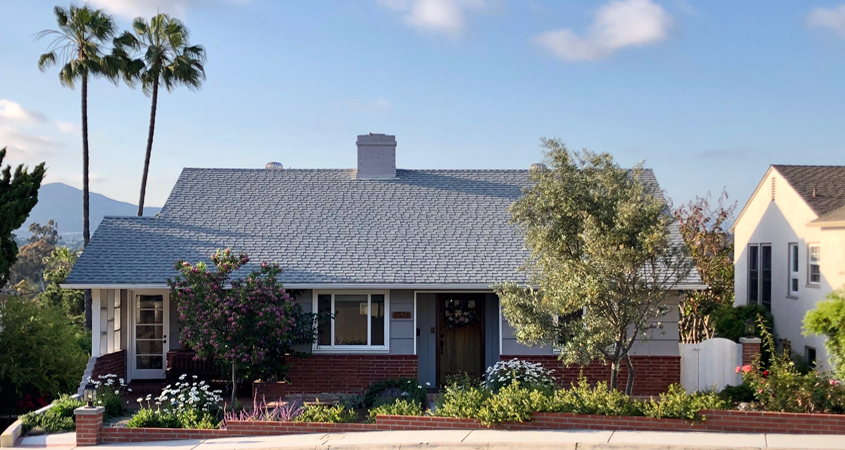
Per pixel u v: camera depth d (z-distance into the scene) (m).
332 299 16.31
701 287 15.02
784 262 20.27
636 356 15.72
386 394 14.70
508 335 15.91
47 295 33.72
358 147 20.78
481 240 17.66
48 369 17.64
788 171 20.75
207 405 13.96
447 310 16.97
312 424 12.39
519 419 11.81
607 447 10.55
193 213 18.84
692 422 11.41
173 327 17.69
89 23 28.19
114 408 14.46
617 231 11.36
